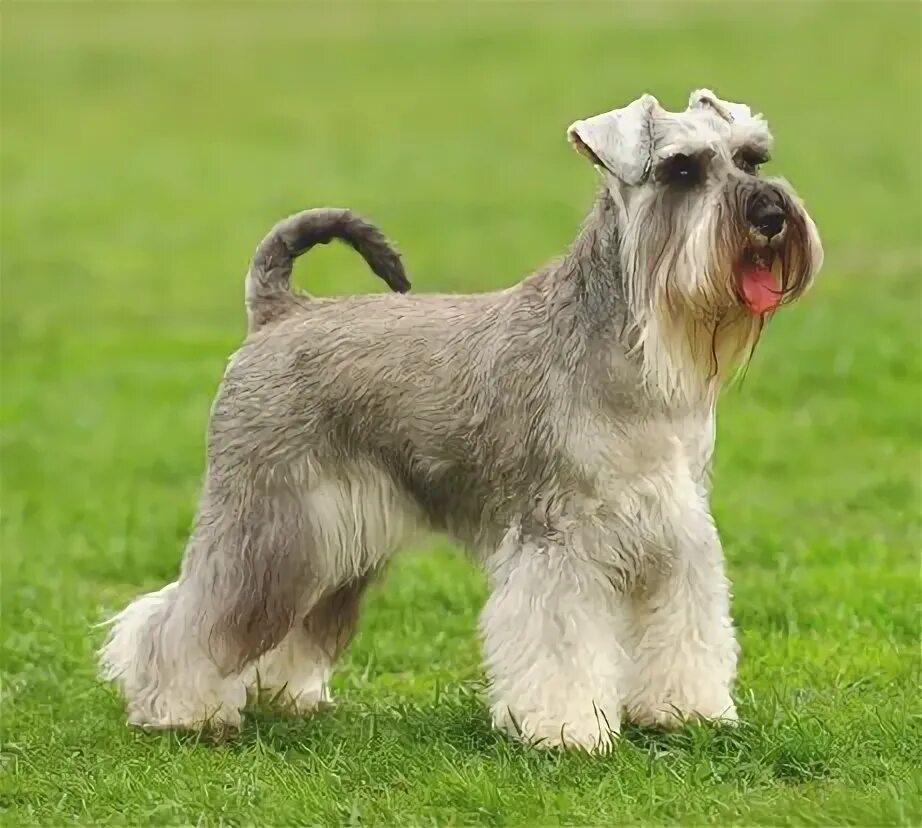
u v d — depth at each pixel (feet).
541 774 31.50
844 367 79.00
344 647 38.19
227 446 35.63
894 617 43.47
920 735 33.27
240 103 178.40
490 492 33.76
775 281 31.63
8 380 87.25
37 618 47.21
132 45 209.05
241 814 30.83
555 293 33.24
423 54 196.75
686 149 31.76
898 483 60.18
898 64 174.91
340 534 35.27
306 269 112.68
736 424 70.79
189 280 114.83
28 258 121.70
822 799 30.17
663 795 30.50
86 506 62.03
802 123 153.07
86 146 162.30
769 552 51.55
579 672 32.50
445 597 47.47
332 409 35.01
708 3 213.46
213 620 35.29
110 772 33.63
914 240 113.19
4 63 199.52
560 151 151.33
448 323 34.63
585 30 202.49
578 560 32.53
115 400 82.07
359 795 31.48
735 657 34.88
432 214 129.18
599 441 32.19
